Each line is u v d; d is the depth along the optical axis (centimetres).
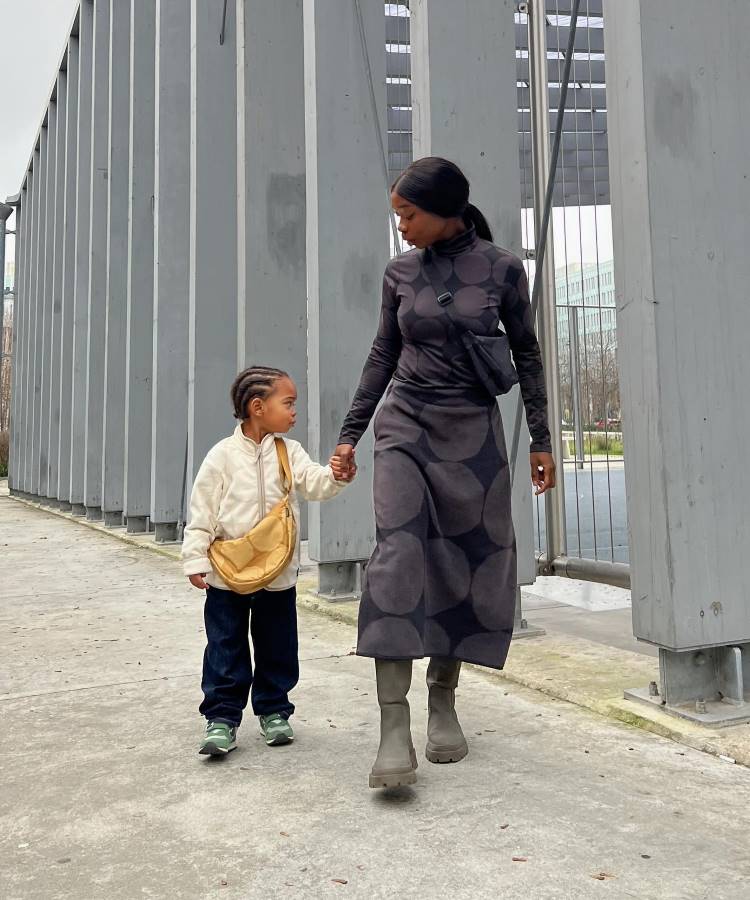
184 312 947
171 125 951
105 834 199
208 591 262
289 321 708
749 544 279
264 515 257
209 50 830
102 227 1365
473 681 334
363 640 210
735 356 282
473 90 418
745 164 287
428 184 223
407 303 231
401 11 798
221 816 207
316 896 166
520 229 425
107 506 1225
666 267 273
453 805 210
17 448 2408
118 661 388
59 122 1808
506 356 227
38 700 322
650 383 273
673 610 267
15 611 534
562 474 552
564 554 563
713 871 174
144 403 1097
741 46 288
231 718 252
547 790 219
